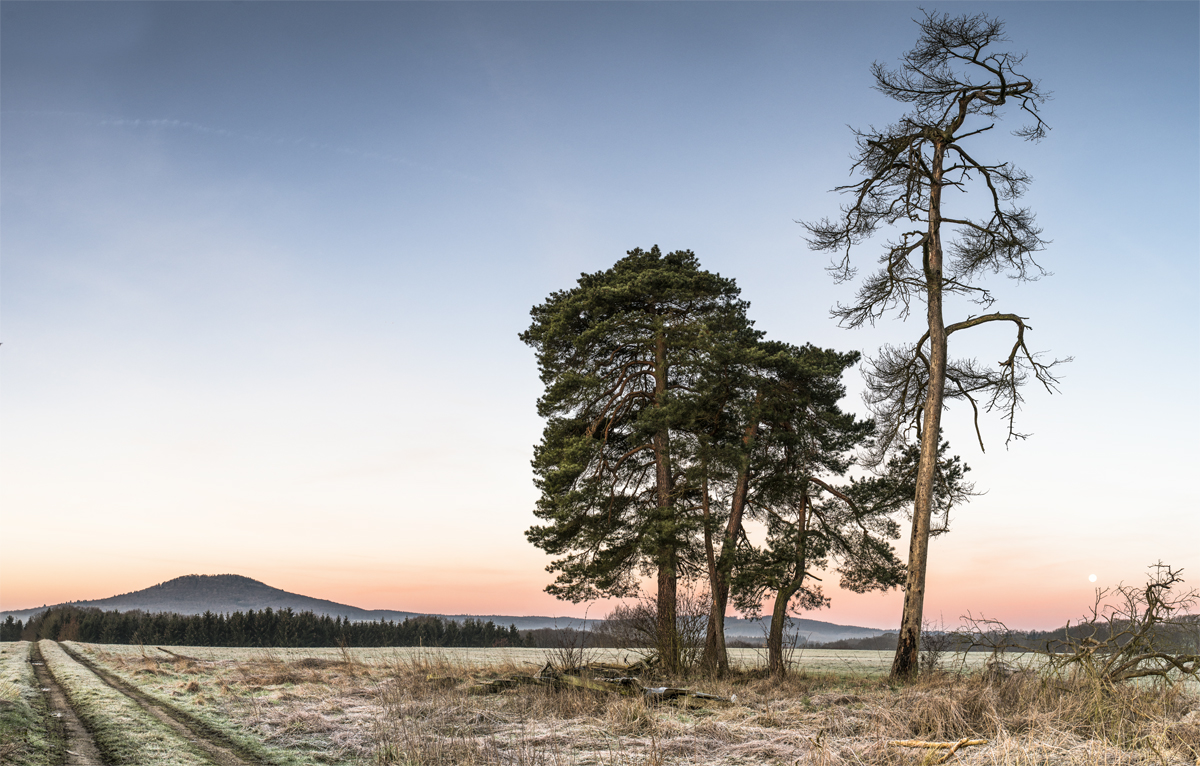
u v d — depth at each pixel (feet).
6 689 41.98
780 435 73.10
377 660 79.41
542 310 81.41
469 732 35.45
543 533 73.82
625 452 80.59
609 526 74.59
